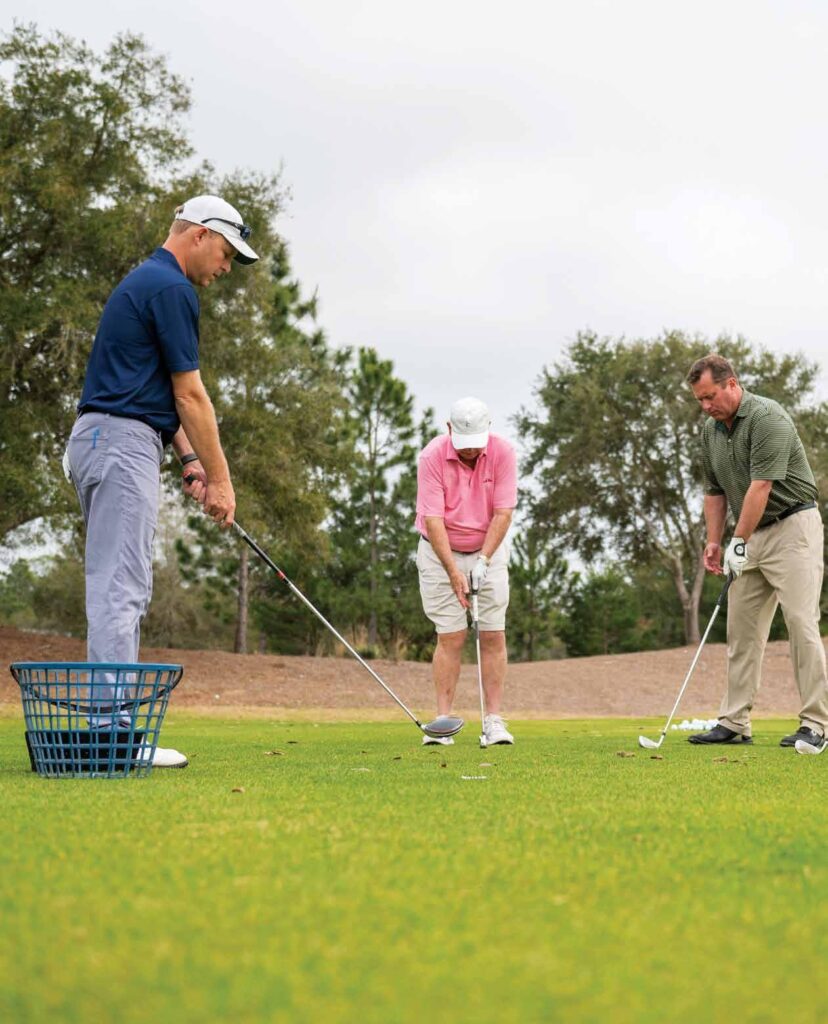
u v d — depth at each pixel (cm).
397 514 2722
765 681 1805
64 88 1694
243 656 1914
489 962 149
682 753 543
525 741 669
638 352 3062
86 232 1673
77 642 1883
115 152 1741
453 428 620
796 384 3047
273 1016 126
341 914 175
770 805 310
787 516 609
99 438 430
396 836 248
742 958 153
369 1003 131
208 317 1833
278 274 2380
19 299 1590
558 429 3077
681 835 255
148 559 436
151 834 247
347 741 662
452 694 641
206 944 157
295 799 314
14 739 664
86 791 331
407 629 2662
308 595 2684
